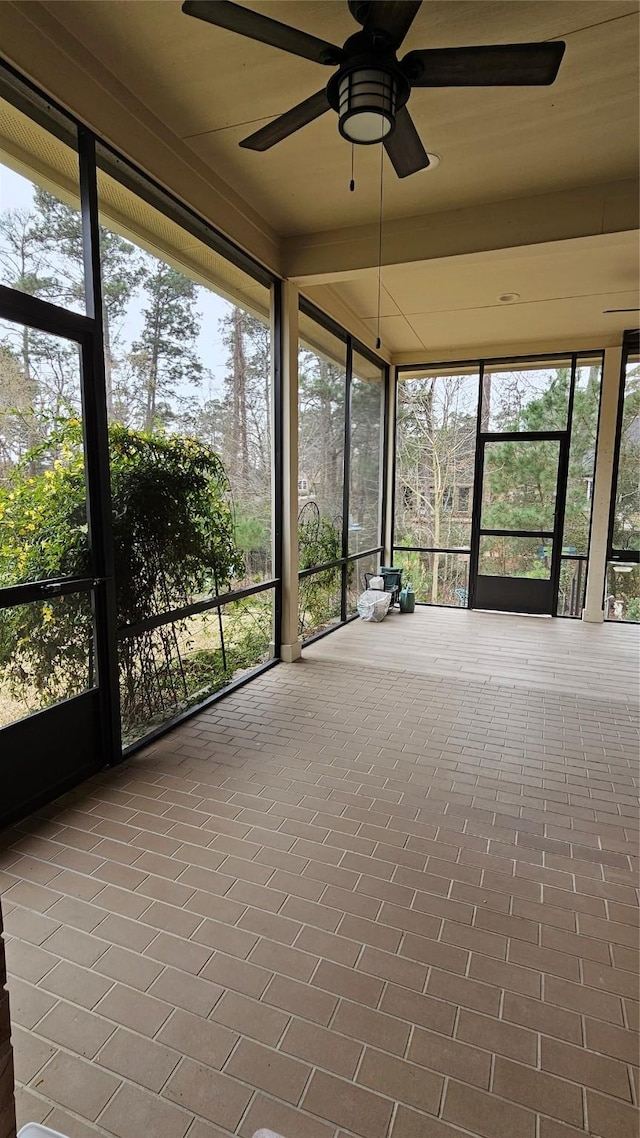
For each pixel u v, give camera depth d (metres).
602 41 2.22
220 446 3.66
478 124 2.74
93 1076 1.35
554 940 1.79
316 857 2.18
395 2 1.56
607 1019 1.52
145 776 2.78
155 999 1.55
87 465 2.61
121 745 2.94
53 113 2.27
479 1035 1.47
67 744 2.63
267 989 1.59
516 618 6.67
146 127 2.67
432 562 7.44
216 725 3.42
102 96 2.40
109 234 2.65
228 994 1.57
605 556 6.39
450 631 5.95
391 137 2.15
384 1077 1.36
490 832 2.36
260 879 2.04
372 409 6.79
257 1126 1.25
